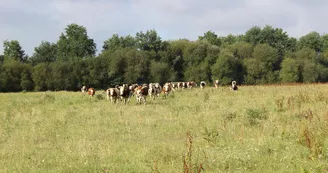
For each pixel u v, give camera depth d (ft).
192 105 67.72
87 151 33.94
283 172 24.81
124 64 242.17
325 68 246.06
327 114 38.37
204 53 257.34
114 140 40.34
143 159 30.63
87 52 290.35
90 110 69.87
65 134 45.88
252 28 318.86
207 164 27.43
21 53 298.76
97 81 238.27
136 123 51.49
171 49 266.16
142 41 268.21
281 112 52.44
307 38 308.40
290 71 235.40
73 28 291.38
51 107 81.20
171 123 49.88
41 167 29.96
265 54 247.09
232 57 241.35
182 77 267.80
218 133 39.09
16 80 233.76
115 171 27.27
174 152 31.73
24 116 63.00
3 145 40.86
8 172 28.86
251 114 48.83
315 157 27.17
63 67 236.63
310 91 84.89
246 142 33.83
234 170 26.32
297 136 33.60
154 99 94.02
